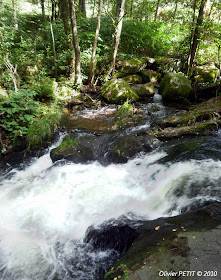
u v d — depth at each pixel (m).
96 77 9.70
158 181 3.99
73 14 7.62
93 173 4.60
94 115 7.29
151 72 10.41
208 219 2.46
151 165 4.50
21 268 2.74
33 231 3.32
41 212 3.67
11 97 6.02
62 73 9.18
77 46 8.18
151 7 13.31
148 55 12.16
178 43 11.59
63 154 4.95
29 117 5.75
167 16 15.50
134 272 1.93
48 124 5.71
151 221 2.81
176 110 7.72
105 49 10.68
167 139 5.34
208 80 9.77
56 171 4.59
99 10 8.10
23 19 11.68
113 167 4.77
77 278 2.59
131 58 10.96
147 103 8.35
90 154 5.09
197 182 3.40
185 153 4.36
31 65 8.39
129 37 11.84
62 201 3.88
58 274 2.65
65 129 6.29
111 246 2.87
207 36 9.19
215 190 3.10
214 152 4.16
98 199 3.84
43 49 9.71
